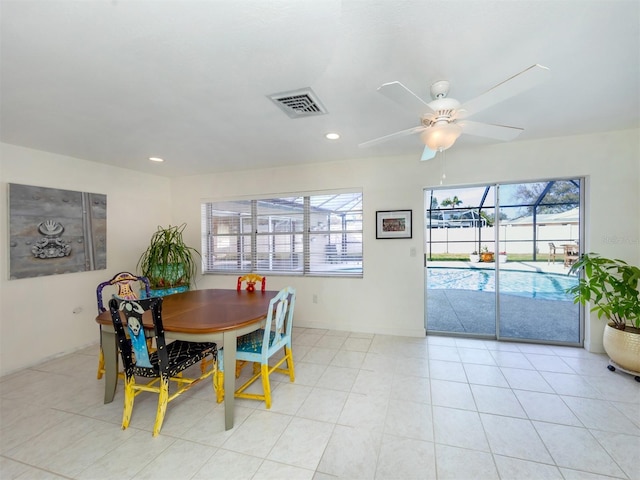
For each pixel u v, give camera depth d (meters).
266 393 2.21
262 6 1.21
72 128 2.57
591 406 2.16
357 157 3.74
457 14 1.28
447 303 5.12
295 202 4.29
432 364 2.89
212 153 3.43
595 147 2.96
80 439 1.90
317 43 1.47
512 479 1.54
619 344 2.57
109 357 2.30
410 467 1.64
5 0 1.15
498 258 3.50
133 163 3.80
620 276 2.90
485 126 1.87
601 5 1.24
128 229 4.09
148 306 1.88
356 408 2.19
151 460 1.71
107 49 1.49
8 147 2.91
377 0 1.19
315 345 3.43
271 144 3.12
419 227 3.62
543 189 3.75
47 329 3.17
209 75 1.76
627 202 2.89
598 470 1.59
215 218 4.72
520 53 1.58
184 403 2.31
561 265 3.72
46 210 3.17
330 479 1.57
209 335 2.00
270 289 4.29
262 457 1.73
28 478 1.60
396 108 2.23
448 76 1.79
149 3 1.18
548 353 3.10
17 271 2.92
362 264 3.91
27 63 1.60
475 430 1.93
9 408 2.25
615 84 1.93
